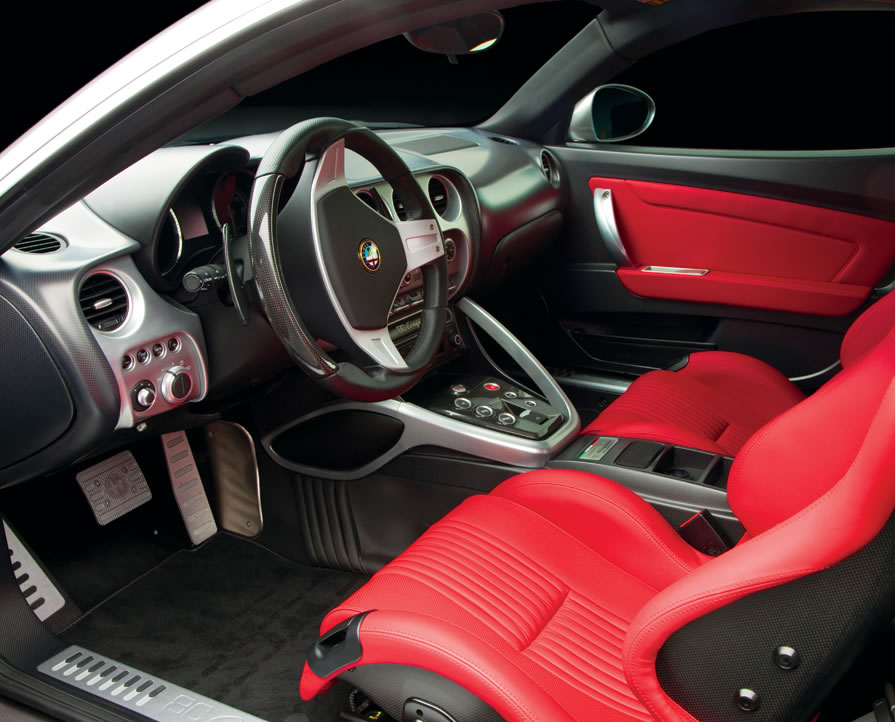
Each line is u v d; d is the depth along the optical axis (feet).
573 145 8.18
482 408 6.05
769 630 2.55
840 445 2.97
